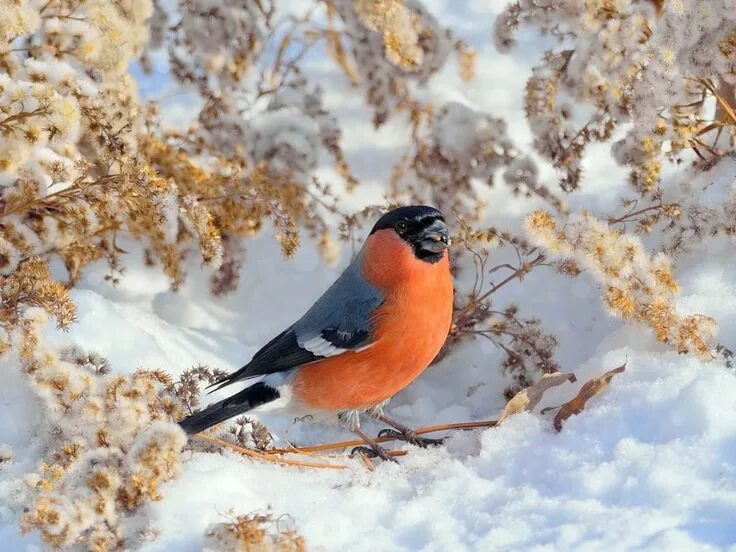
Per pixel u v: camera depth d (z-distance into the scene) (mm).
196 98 14273
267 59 14195
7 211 10516
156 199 10078
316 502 9156
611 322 11570
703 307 10672
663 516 8016
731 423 8844
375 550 8359
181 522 8547
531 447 9508
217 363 11766
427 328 10117
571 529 8016
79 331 11078
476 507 8789
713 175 11578
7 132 9539
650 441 9016
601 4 10562
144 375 9445
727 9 10250
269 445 10578
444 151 12242
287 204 12008
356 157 13523
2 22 9461
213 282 12664
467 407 11656
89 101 10188
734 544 7570
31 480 8461
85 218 10680
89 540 8234
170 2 14906
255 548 7723
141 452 8438
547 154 11852
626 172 12680
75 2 10516
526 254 11750
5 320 9641
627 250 10008
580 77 11227
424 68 12367
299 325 10383
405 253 9945
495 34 11961
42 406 9555
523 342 11312
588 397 9695
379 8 10953
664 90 10406
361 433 10648
